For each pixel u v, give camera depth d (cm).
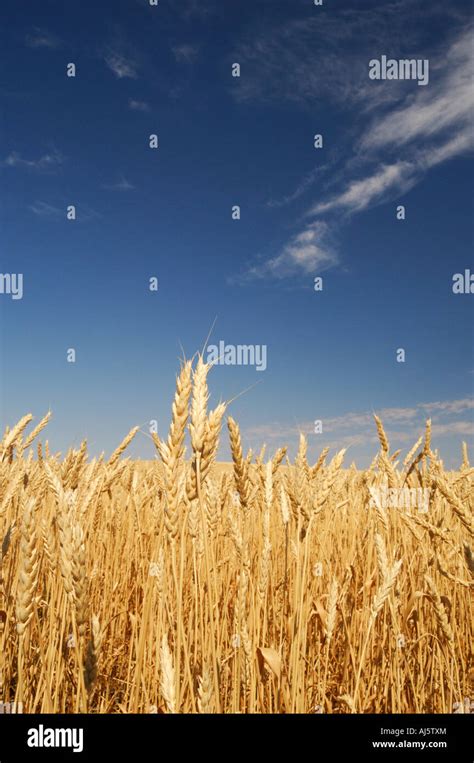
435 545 467
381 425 532
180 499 251
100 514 543
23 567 243
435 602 397
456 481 573
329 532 603
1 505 427
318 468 462
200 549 300
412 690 454
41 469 507
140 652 312
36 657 407
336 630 488
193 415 249
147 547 572
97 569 470
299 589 352
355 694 339
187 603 442
